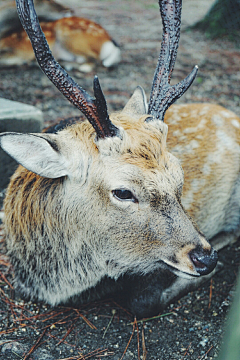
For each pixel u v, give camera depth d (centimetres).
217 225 345
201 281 308
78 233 247
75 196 239
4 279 313
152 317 286
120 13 1329
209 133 332
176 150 311
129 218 225
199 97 645
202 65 813
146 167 216
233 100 637
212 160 324
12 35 756
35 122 421
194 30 1065
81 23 787
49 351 256
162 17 250
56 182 250
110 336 270
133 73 773
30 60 783
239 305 118
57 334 270
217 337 269
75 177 233
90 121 218
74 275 262
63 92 217
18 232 275
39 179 261
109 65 799
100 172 223
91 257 253
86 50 779
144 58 870
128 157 218
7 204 285
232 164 337
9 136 213
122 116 245
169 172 223
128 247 235
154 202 219
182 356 255
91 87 688
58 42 782
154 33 1088
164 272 279
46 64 214
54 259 263
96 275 262
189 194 308
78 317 284
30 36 210
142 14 1331
